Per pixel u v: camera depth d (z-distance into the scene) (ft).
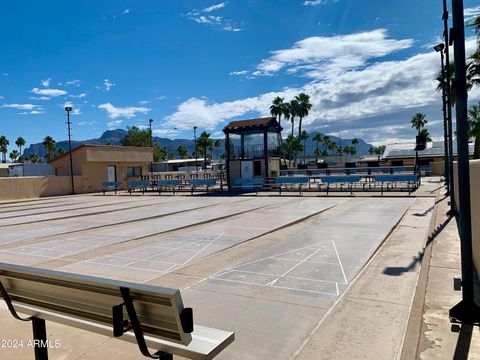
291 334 13.70
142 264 24.85
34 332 11.24
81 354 12.47
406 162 178.91
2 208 73.51
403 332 13.47
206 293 18.52
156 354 8.81
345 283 19.40
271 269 22.52
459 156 13.99
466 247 13.94
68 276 9.35
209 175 139.85
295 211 50.01
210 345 8.32
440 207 46.96
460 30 13.76
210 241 31.76
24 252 30.48
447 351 11.76
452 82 55.06
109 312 9.20
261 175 93.20
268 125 92.17
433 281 18.54
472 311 13.80
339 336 13.35
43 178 104.63
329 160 242.99
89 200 85.46
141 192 106.01
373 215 43.62
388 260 23.47
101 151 118.01
